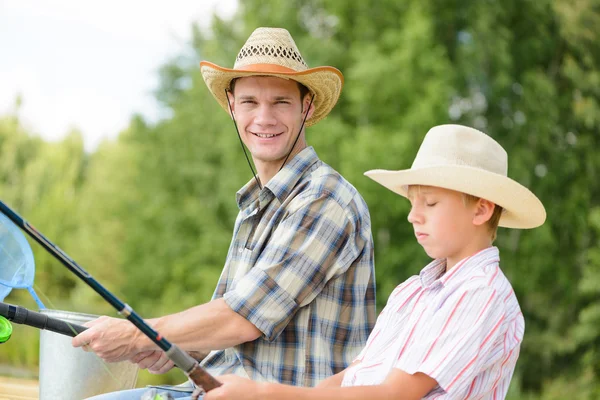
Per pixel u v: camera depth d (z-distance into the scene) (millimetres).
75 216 28484
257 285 2811
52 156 31953
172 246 20828
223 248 19625
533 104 18391
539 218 2340
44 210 28219
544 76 18672
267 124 3117
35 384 4367
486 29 17859
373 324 3096
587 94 19094
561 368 18531
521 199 2271
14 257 3027
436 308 2252
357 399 2152
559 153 18672
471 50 17922
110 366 3029
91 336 2730
